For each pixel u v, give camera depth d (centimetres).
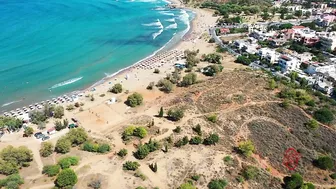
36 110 13662
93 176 9356
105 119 13175
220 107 13038
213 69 17238
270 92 14275
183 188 8688
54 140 11712
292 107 13000
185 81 15775
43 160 10269
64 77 17400
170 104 13700
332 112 13100
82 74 17850
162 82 16038
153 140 11050
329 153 11025
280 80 16262
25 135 12050
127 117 13262
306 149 11050
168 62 19638
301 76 17638
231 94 13938
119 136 11700
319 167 10406
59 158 10325
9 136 12062
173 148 10750
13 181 8919
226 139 11281
